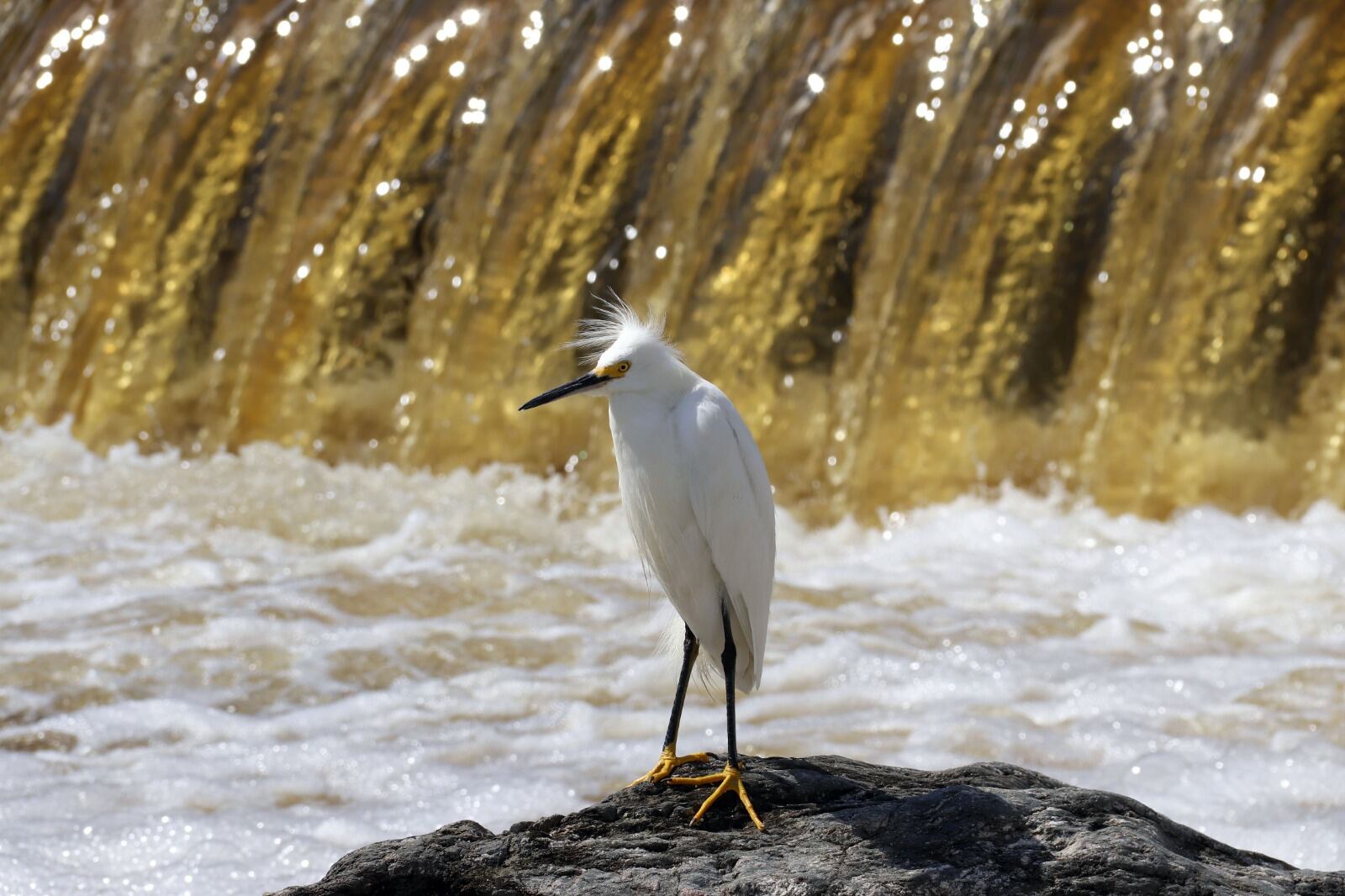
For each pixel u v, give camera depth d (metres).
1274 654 9.43
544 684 9.06
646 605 10.80
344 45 16.30
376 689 8.98
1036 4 13.85
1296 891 4.28
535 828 4.77
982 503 12.80
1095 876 4.14
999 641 9.73
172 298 15.90
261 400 15.27
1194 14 13.42
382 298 15.26
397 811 7.06
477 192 15.18
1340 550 11.31
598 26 15.46
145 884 6.14
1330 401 12.26
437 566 11.70
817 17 14.66
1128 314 12.86
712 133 14.55
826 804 4.88
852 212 13.85
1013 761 7.66
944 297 13.16
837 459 13.38
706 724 8.34
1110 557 11.66
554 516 13.37
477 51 15.77
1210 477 12.50
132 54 17.30
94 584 11.08
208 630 9.95
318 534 12.70
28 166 17.22
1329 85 12.58
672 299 14.25
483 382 14.63
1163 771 7.39
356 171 15.52
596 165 14.82
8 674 9.03
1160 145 12.98
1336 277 12.33
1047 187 13.13
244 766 7.70
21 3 18.77
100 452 15.15
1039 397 13.06
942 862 4.27
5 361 16.61
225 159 16.19
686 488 5.02
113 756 7.86
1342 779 7.18
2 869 6.22
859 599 10.77
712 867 4.33
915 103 13.86
